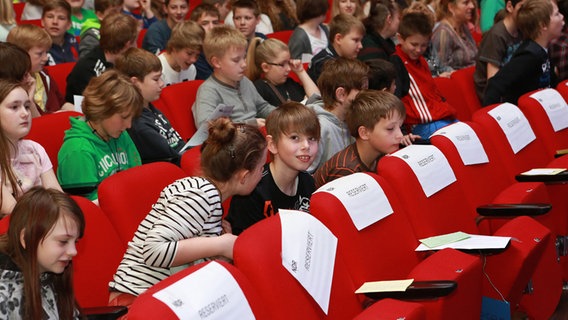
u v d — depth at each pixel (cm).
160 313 150
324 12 547
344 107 348
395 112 293
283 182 264
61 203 179
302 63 500
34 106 358
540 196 308
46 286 185
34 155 282
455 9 577
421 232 260
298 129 255
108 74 300
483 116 338
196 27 448
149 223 223
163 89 400
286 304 188
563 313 311
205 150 226
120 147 316
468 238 256
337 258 219
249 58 456
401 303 200
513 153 340
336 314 210
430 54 573
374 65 378
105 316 195
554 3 472
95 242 232
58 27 506
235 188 229
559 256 332
